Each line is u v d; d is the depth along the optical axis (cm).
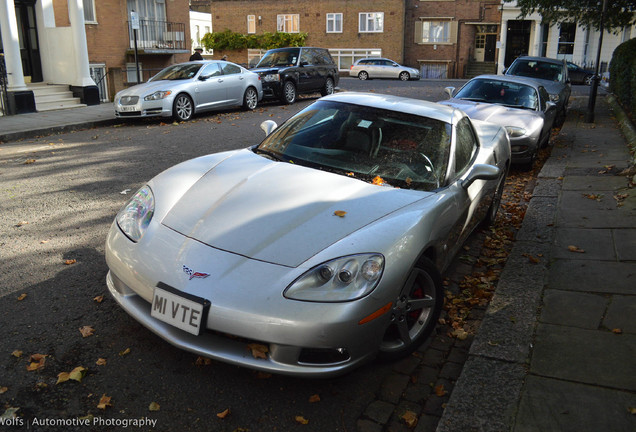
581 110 1589
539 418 263
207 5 5053
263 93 1619
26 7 1612
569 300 386
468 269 471
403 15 3872
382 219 307
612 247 484
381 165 377
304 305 261
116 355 310
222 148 940
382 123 411
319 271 270
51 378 286
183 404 273
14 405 264
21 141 1039
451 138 408
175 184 347
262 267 273
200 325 262
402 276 288
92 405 268
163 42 2278
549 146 1061
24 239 481
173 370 300
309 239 288
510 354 319
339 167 376
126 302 303
